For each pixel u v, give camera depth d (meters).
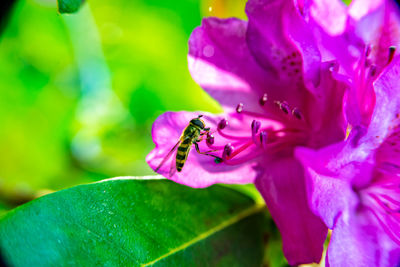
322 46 0.20
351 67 0.20
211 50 0.21
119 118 0.28
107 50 0.28
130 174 0.28
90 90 0.28
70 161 0.28
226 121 0.20
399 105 0.19
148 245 0.19
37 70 0.28
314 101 0.20
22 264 0.18
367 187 0.20
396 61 0.19
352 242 0.19
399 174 0.20
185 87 0.27
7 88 0.28
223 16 0.24
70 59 0.28
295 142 0.21
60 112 0.28
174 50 0.28
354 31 0.20
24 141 0.27
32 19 0.28
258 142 0.20
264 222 0.21
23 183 0.27
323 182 0.19
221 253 0.20
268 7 0.20
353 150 0.19
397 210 0.20
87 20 0.28
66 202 0.19
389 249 0.19
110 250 0.19
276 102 0.21
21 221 0.18
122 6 0.28
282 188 0.20
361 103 0.20
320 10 0.20
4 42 0.27
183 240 0.20
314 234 0.19
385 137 0.20
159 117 0.20
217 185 0.21
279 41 0.20
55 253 0.19
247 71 0.21
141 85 0.28
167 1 0.27
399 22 0.21
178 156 0.20
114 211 0.19
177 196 0.20
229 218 0.21
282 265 0.21
